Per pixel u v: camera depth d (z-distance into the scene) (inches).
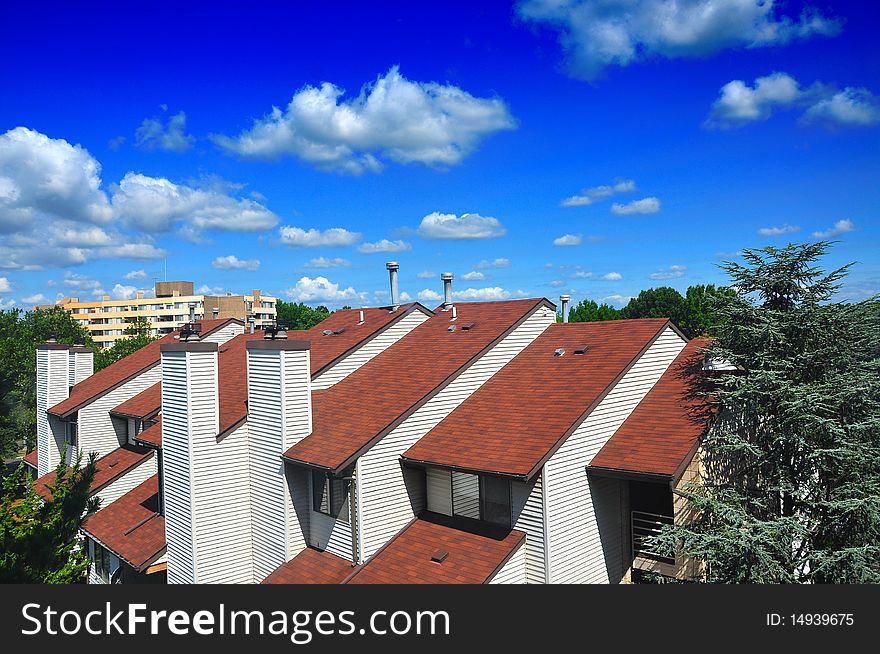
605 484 729.6
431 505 775.1
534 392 799.7
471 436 748.0
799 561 625.6
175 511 830.5
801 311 711.1
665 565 727.7
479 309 1050.1
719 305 768.3
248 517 831.7
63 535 625.9
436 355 916.6
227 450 820.0
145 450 1135.6
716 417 700.7
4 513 616.1
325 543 761.6
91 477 677.9
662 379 823.1
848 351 714.2
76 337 3110.2
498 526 708.7
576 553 688.4
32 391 1899.6
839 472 660.7
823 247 716.7
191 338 852.6
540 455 662.5
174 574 834.8
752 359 712.4
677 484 663.1
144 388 1258.0
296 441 774.5
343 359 983.0
